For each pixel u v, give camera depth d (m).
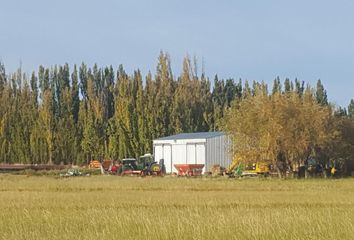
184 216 26.95
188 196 42.91
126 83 111.69
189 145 93.62
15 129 117.44
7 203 37.09
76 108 121.00
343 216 26.94
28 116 117.38
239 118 77.81
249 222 23.94
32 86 125.25
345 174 88.75
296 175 78.69
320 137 77.81
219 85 134.25
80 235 22.44
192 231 22.61
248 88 128.62
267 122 76.06
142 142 107.81
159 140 97.12
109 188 52.50
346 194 45.53
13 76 124.81
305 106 78.50
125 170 88.50
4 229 24.59
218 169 85.81
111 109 127.88
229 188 53.44
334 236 21.48
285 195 44.28
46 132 115.06
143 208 33.47
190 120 112.56
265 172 80.06
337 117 87.38
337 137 82.12
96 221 26.14
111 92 128.12
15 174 85.44
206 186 55.44
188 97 115.94
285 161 78.12
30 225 25.53
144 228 23.56
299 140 76.50
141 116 108.44
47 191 48.78
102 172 92.50
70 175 82.31
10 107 119.69
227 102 126.44
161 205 35.66
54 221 26.72
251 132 77.06
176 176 82.69
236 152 78.25
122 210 31.64
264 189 52.38
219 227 23.30
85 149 114.00
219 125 111.81
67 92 120.12
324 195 44.25
